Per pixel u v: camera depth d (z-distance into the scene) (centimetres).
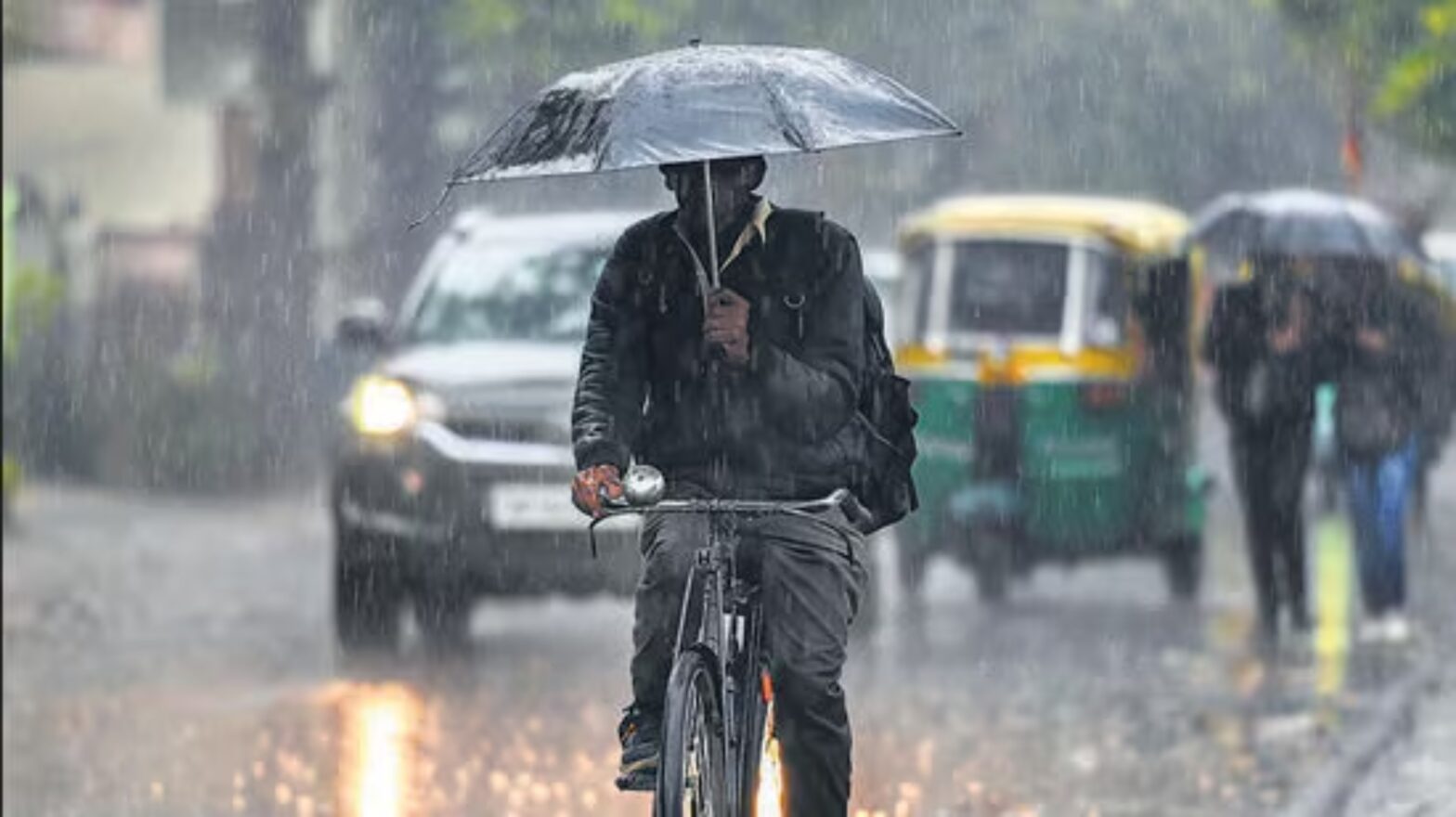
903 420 1775
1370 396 3725
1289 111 8469
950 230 4434
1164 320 4375
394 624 3509
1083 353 4322
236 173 9500
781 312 1709
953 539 4256
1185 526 4294
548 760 2689
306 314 7769
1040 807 2433
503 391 3466
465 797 2498
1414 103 6400
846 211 8475
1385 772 2572
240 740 2825
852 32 7944
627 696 3123
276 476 7094
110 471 7062
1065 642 3650
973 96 8338
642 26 7719
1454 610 4062
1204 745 2752
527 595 3494
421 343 3622
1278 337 3741
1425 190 9062
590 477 1694
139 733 2878
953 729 2880
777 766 1764
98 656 3534
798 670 1734
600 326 1734
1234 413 3781
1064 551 4291
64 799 2489
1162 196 8444
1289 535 3775
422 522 3438
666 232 1727
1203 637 3712
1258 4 7425
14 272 7312
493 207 8162
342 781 2581
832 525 1748
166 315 7681
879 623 3725
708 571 1717
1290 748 2717
